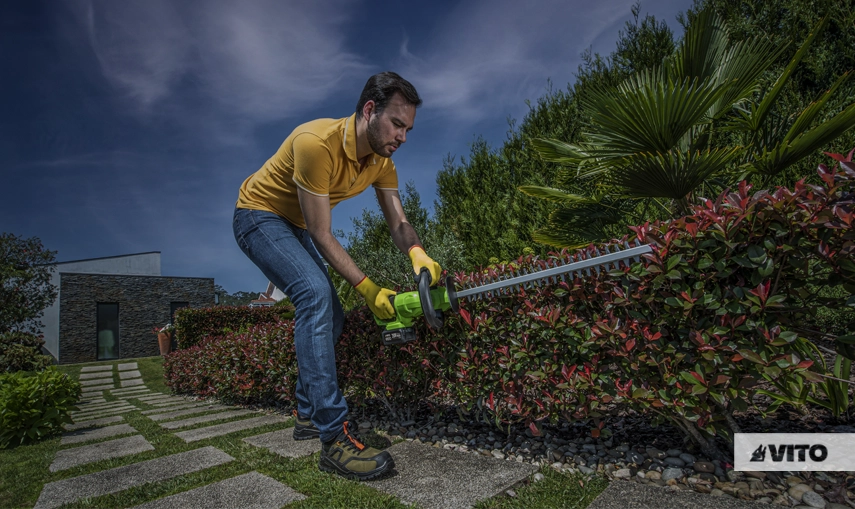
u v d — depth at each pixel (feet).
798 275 4.51
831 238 4.21
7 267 38.63
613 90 10.73
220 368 14.96
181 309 30.78
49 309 54.24
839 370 5.30
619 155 11.75
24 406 10.08
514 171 21.44
